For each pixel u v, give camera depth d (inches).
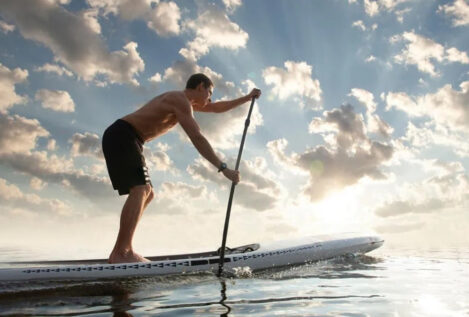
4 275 103.0
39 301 85.9
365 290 101.1
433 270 144.4
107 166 132.6
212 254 162.2
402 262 174.7
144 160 134.0
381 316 73.4
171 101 135.3
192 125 133.3
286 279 120.8
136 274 117.0
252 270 140.3
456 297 91.6
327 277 125.4
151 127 135.6
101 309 78.5
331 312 76.4
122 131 130.3
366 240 193.5
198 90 149.3
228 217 136.9
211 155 133.0
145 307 80.6
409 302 85.8
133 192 127.4
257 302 85.7
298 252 159.8
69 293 94.9
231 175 133.3
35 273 105.8
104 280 111.3
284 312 76.2
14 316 72.3
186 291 99.2
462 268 151.3
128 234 123.9
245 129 164.2
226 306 81.6
